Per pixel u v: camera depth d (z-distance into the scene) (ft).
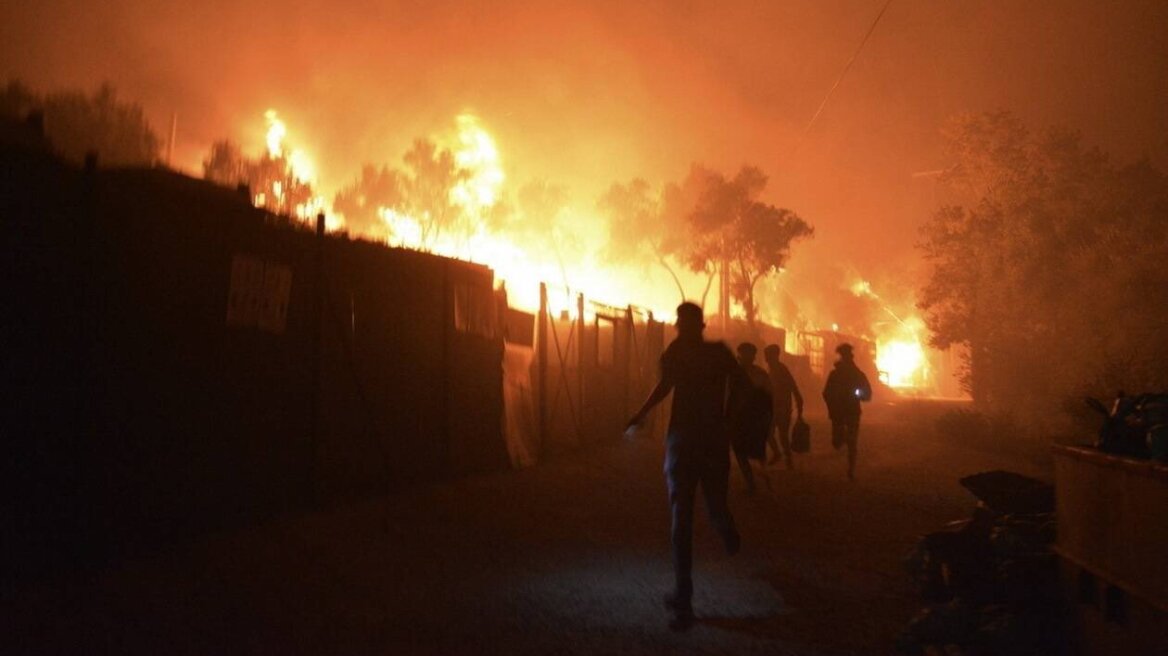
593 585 22.94
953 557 20.86
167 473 24.09
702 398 21.50
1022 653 17.25
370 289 34.01
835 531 30.81
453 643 18.11
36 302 20.36
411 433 36.27
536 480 40.83
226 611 19.15
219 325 26.04
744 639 18.93
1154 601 13.52
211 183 26.71
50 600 18.81
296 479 29.66
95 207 21.65
